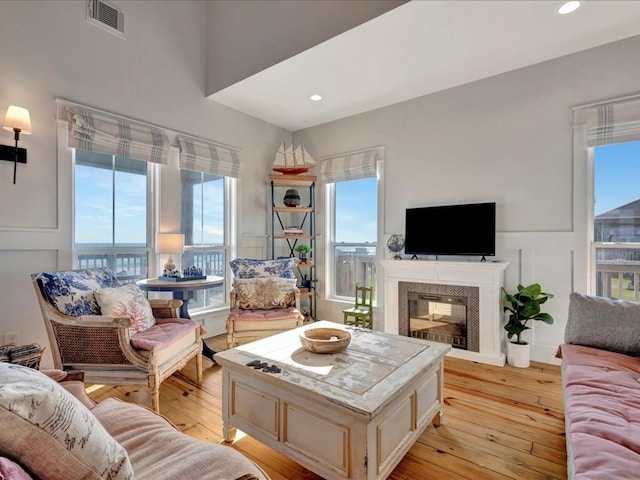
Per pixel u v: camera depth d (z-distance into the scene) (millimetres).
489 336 2994
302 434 1484
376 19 2393
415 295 3451
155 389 1960
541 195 2971
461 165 3381
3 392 675
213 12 3617
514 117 3098
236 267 3488
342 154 4230
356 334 2215
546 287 2947
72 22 2686
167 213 3334
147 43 3176
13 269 2402
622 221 2703
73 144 2645
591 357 1780
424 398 1757
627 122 2596
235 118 3986
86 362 2008
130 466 828
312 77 3223
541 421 2031
